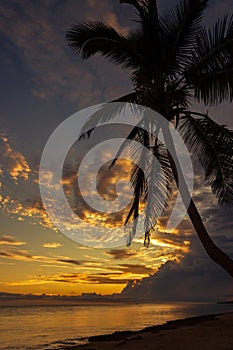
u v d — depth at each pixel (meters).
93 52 10.40
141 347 10.53
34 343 22.97
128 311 81.25
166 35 9.93
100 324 39.41
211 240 8.38
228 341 10.78
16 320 47.19
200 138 9.69
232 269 8.01
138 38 10.07
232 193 9.33
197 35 9.90
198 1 9.77
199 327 17.12
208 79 9.81
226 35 9.45
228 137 9.45
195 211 8.71
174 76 10.07
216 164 9.45
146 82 9.83
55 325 38.09
